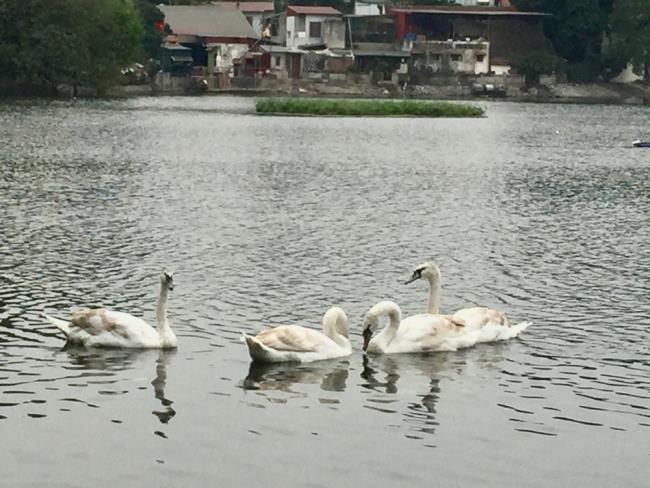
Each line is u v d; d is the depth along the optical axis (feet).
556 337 76.79
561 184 172.04
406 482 52.60
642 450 56.85
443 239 115.85
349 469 53.78
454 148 235.61
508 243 114.52
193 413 60.08
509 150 234.99
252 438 57.00
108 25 389.80
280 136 254.06
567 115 379.55
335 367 68.44
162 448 55.57
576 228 125.70
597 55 497.46
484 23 488.02
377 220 128.06
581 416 61.21
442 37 487.61
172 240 110.83
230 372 67.00
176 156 200.64
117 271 95.25
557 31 492.13
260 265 99.35
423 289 91.61
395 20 484.74
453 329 73.10
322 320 80.02
